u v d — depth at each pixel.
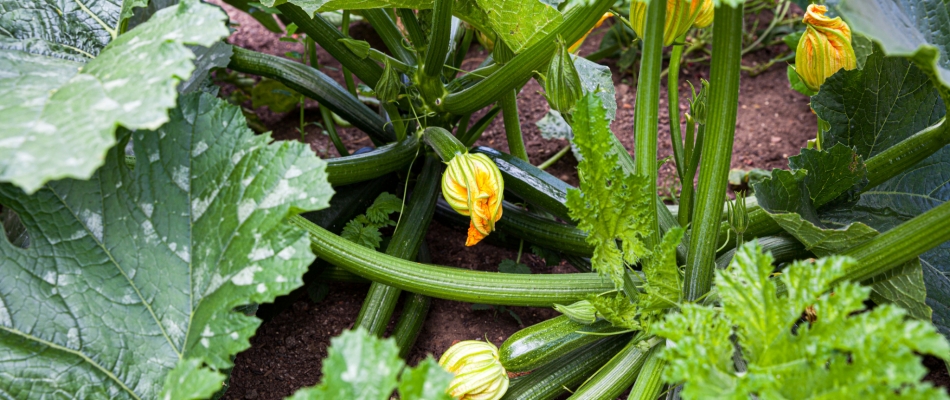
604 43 1.65
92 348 0.87
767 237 1.04
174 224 0.89
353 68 1.21
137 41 0.83
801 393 0.77
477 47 1.74
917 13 0.96
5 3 0.98
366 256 1.00
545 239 1.17
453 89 1.19
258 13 1.50
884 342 0.73
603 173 0.87
